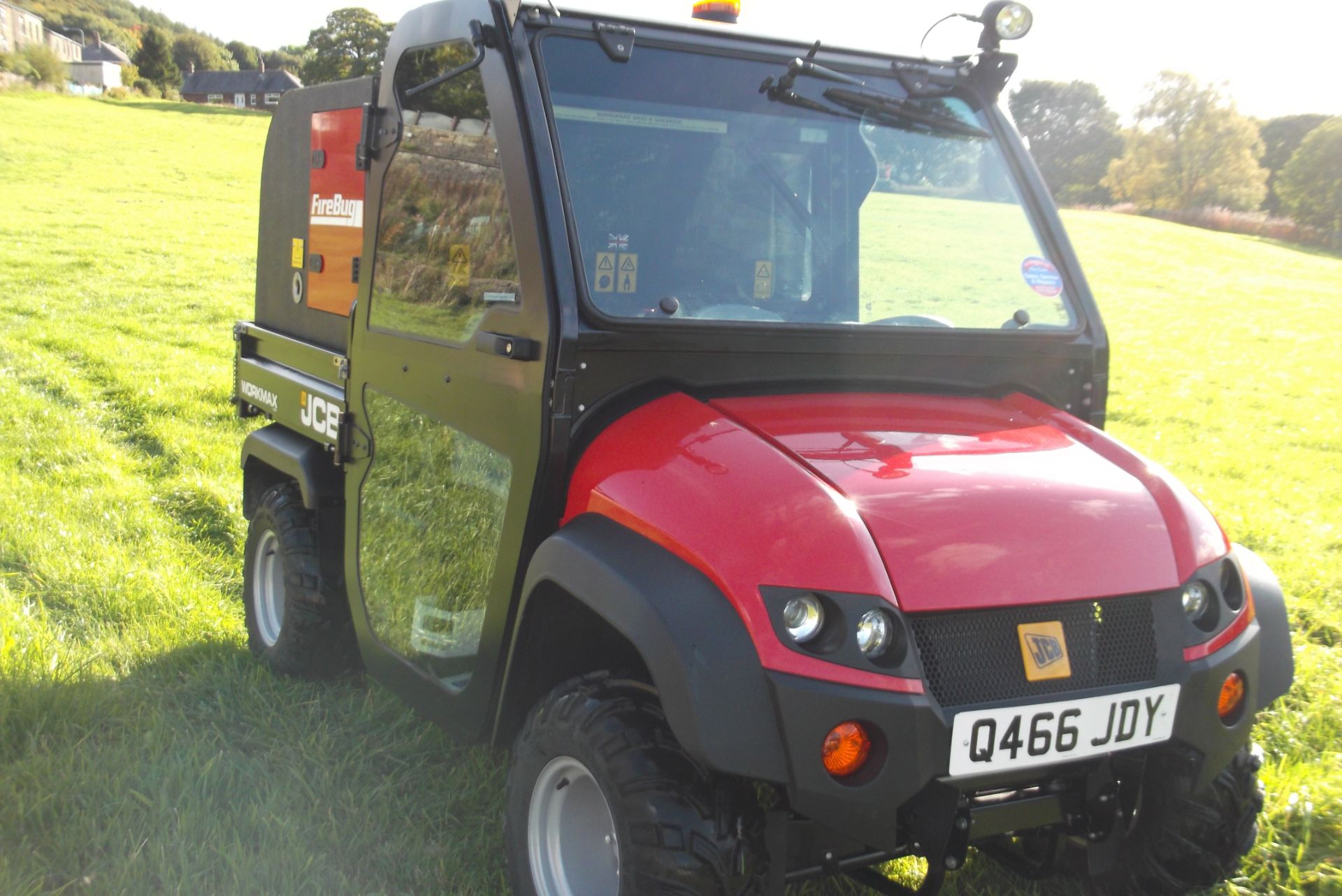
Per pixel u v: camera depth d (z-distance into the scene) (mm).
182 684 4309
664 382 2895
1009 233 3465
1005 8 3471
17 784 3461
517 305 2883
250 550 4707
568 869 2746
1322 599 5816
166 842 3174
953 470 2652
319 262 4480
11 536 6016
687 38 3207
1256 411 12531
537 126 2887
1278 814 3475
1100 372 3369
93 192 32375
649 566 2461
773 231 3225
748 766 2271
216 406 10516
